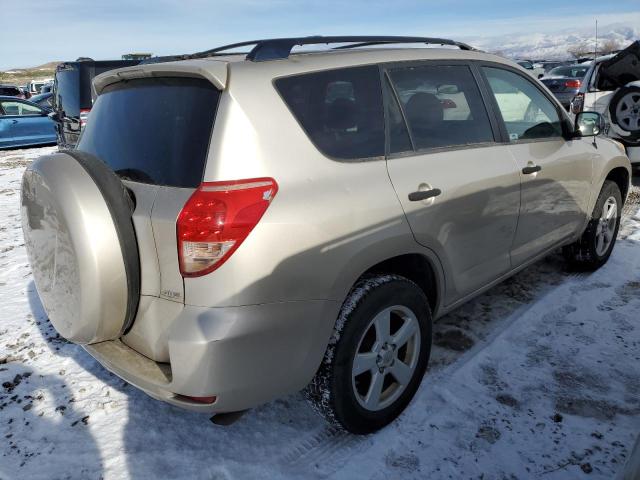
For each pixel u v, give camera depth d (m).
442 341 3.37
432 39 3.08
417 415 2.69
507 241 3.24
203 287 2.01
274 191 2.07
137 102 2.42
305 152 2.22
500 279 3.34
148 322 2.21
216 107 2.12
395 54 2.77
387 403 2.58
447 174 2.73
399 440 2.53
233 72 2.17
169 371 2.17
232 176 2.02
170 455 2.49
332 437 2.57
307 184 2.18
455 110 2.97
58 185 2.11
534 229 3.47
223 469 2.38
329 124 2.36
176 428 2.67
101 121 2.60
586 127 3.75
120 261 2.13
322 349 2.28
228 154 2.04
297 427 2.65
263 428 2.64
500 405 2.75
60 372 3.21
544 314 3.64
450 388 2.88
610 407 2.71
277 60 2.34
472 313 3.71
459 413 2.70
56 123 11.60
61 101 10.81
